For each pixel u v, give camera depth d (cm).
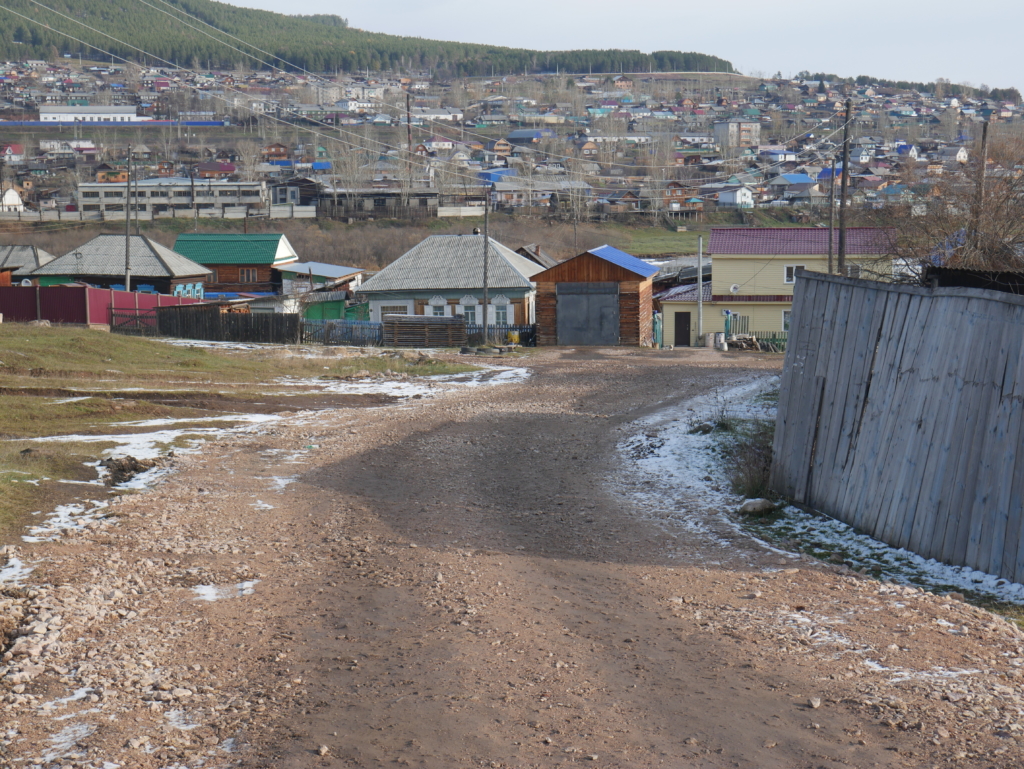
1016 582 839
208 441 1806
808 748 530
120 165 16062
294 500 1320
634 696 614
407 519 1205
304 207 11612
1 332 3089
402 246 9325
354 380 2984
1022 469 839
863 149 19262
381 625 773
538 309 4647
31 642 705
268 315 4147
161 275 5369
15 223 10400
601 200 13000
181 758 527
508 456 1717
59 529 1075
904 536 998
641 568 971
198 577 915
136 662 679
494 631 752
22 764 518
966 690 611
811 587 883
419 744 540
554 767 510
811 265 4950
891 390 1060
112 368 2733
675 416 2072
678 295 5309
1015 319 866
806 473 1223
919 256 2312
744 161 18162
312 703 605
